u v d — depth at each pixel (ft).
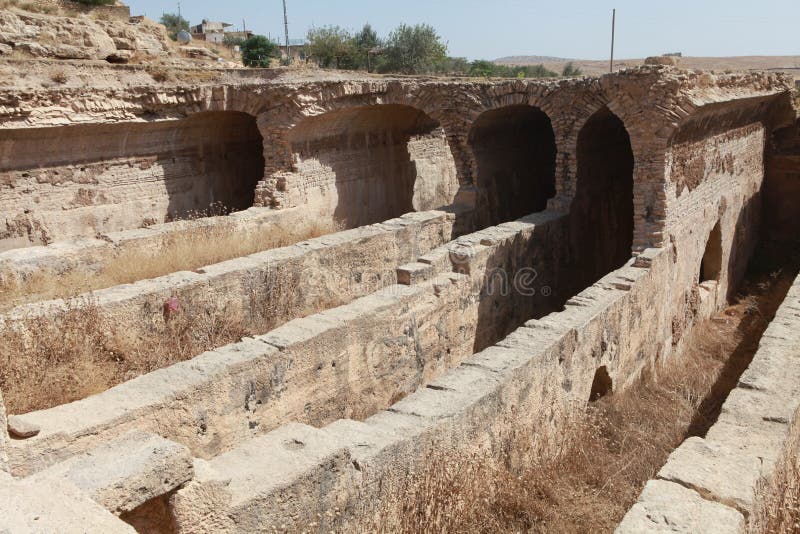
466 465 18.43
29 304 26.25
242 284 31.53
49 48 59.26
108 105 44.60
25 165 41.73
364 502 15.64
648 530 13.89
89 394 23.25
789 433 19.49
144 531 12.37
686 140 40.52
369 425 17.87
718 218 48.57
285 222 49.34
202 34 138.72
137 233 38.73
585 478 22.15
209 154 55.01
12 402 21.40
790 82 58.59
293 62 117.39
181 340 28.45
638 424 27.37
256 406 21.67
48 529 9.05
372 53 133.59
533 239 39.88
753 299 52.85
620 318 30.09
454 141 50.60
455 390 20.21
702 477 16.05
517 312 38.88
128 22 77.56
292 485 13.74
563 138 44.93
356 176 57.62
